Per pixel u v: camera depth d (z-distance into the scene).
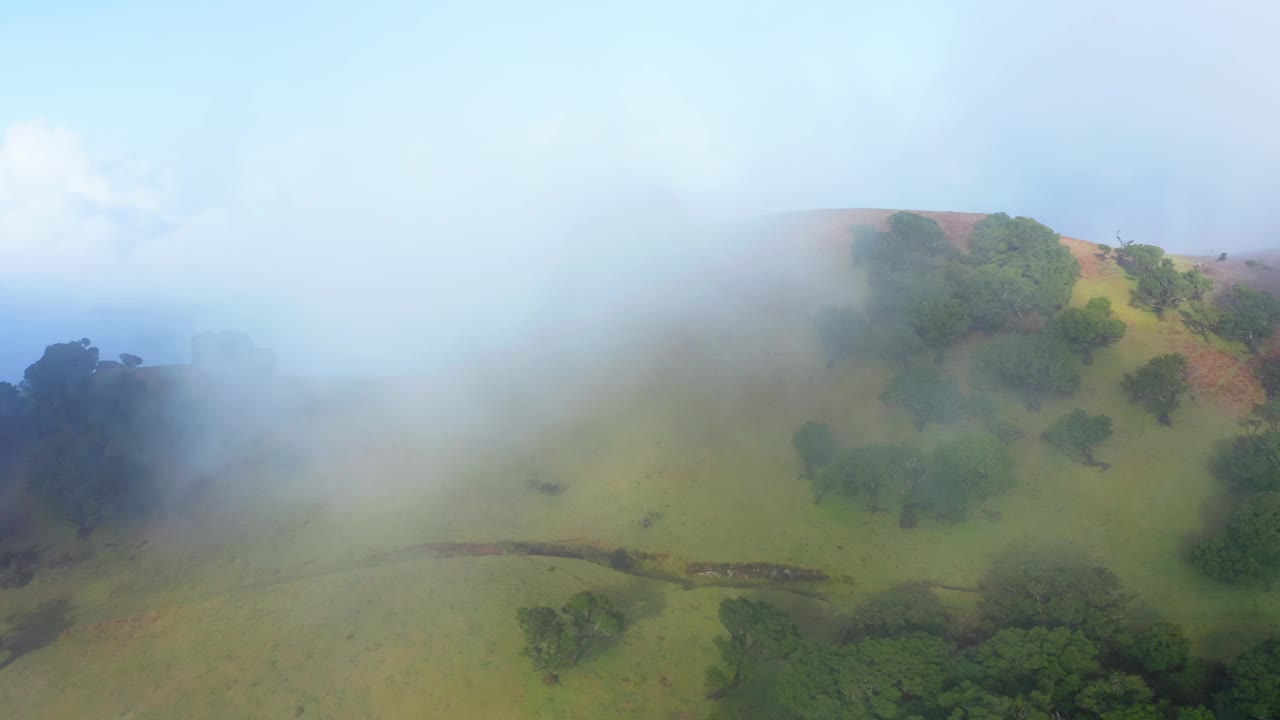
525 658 65.62
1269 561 61.94
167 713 63.94
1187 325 92.94
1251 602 62.66
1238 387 82.94
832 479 85.94
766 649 57.59
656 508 89.31
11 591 85.44
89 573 87.25
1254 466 70.56
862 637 60.50
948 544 76.31
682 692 61.47
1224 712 46.94
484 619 71.31
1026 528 75.75
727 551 81.56
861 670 51.75
